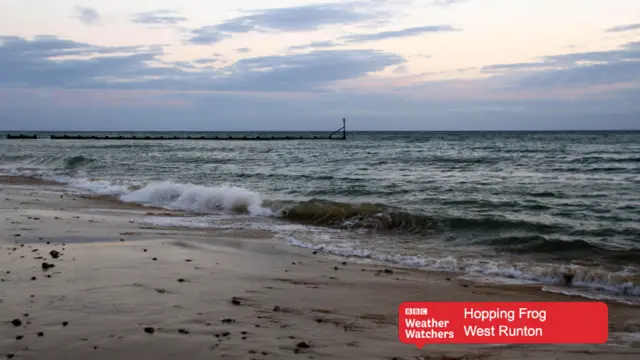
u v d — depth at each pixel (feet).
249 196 47.09
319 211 41.50
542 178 71.15
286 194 56.13
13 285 18.31
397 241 32.60
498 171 83.66
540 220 37.65
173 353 13.00
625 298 20.71
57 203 45.50
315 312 17.26
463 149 161.79
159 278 20.26
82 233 30.19
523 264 25.95
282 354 13.30
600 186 60.54
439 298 19.92
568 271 23.54
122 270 21.24
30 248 24.97
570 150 147.33
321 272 23.38
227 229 35.58
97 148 174.81
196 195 48.49
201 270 22.17
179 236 31.30
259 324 15.64
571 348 14.92
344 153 145.48
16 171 84.99
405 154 135.95
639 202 47.16
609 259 27.04
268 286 20.26
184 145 214.90
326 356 13.34
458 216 38.14
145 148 180.24
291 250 28.66
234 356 12.98
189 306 16.93
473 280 23.09
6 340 13.38
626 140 247.70
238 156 132.16
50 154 130.82
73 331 14.19
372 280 22.27
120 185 60.59
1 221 32.89
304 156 131.54
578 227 35.24
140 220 37.50
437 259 26.81
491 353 14.42
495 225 35.55
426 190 57.52
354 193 55.83
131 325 14.84
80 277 19.75
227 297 18.31
